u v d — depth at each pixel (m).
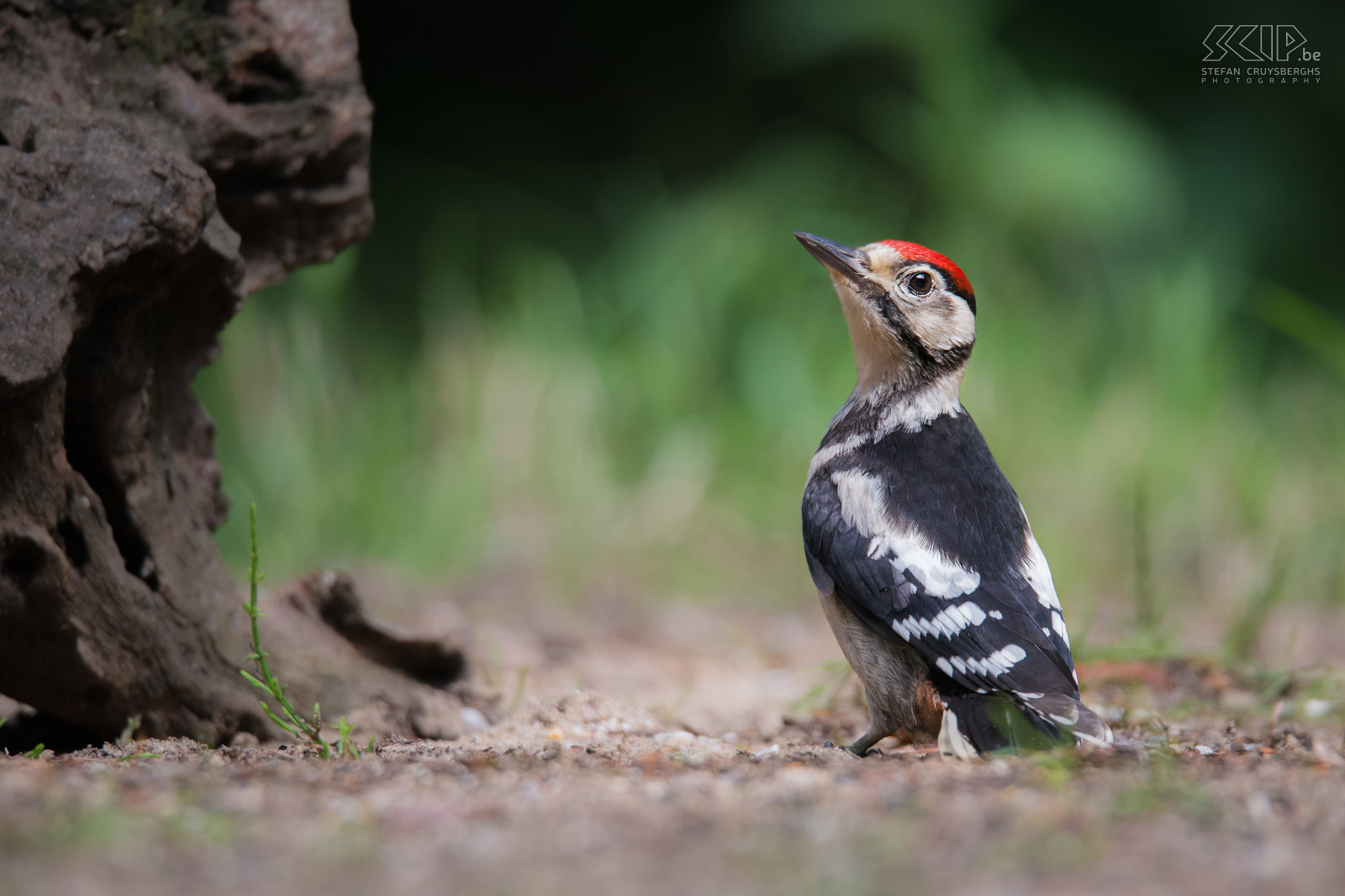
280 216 8.20
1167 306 16.59
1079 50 20.89
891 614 7.23
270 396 15.11
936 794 5.12
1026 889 4.05
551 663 11.16
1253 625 11.21
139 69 7.43
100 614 7.02
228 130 7.66
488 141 22.66
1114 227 18.95
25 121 6.67
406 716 8.19
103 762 5.96
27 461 6.57
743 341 17.20
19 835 4.40
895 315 8.25
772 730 8.88
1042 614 7.13
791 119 22.22
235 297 7.53
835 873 4.20
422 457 15.48
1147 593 10.66
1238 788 5.22
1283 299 17.72
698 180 21.70
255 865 4.25
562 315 17.39
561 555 14.52
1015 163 18.75
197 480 7.98
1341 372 18.31
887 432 8.18
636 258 18.14
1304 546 14.37
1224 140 20.42
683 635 12.70
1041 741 6.48
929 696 7.18
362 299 19.64
